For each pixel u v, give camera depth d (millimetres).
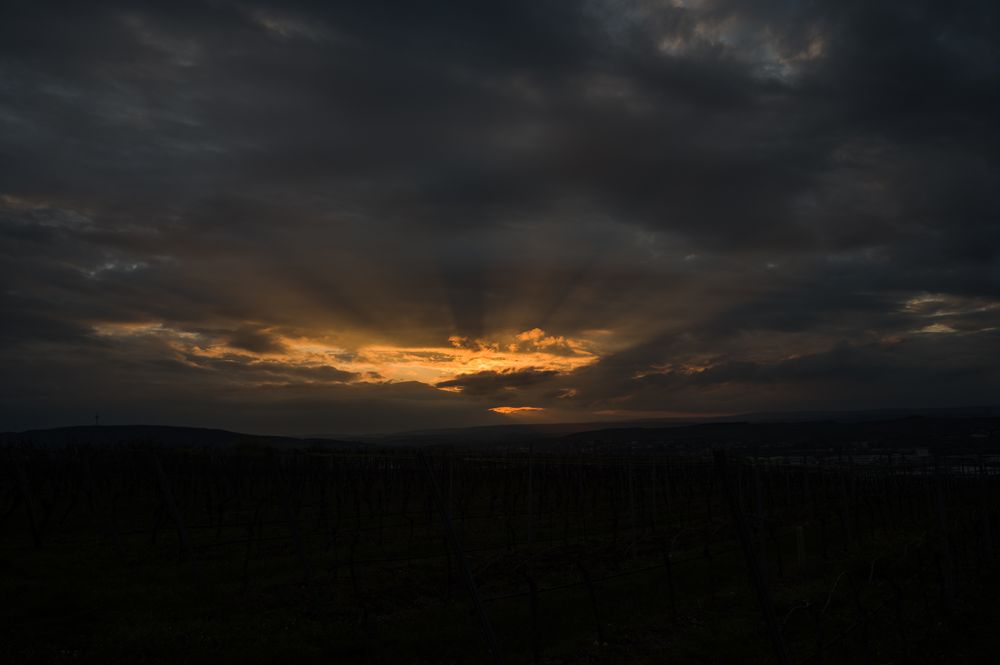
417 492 39062
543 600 16328
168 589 15383
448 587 16312
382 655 12273
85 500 31562
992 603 18359
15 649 11094
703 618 15648
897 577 20734
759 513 17812
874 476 45188
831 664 12484
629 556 23469
